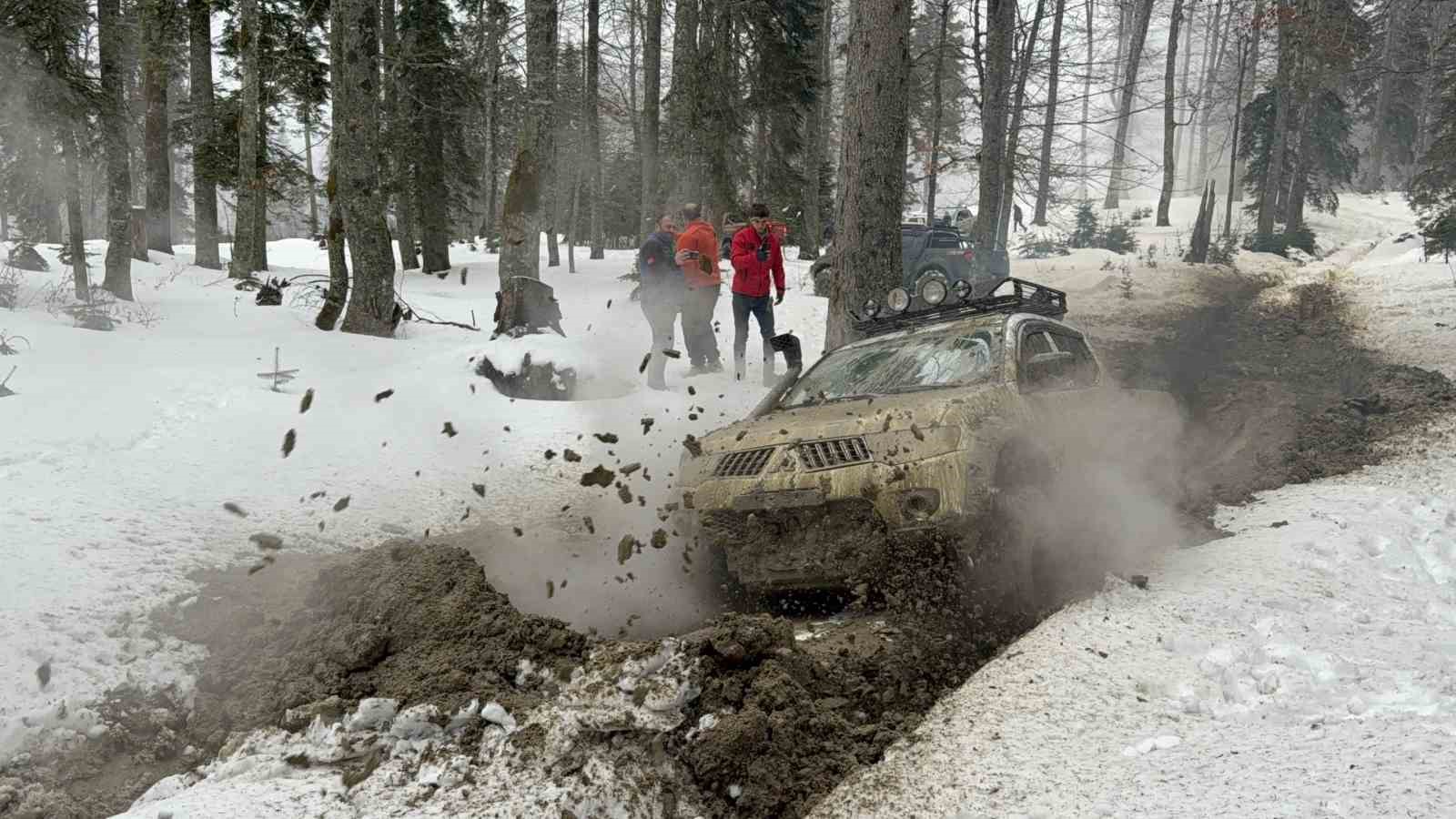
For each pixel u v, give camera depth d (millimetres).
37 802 3029
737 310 10859
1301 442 8672
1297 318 17906
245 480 6652
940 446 4637
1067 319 17922
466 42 30844
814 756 3252
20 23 13281
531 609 4992
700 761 3111
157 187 26453
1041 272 28516
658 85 28016
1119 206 56750
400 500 6781
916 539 4613
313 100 26609
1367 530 5652
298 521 6047
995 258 21297
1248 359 13531
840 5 42406
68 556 4684
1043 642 4031
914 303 7828
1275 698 3277
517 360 10359
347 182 14172
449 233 33500
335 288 14734
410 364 11484
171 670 3859
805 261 30000
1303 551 5238
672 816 2955
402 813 2863
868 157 9570
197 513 5805
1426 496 6484
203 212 25656
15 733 3273
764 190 33219
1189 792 2631
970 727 3316
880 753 3268
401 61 23484
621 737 3166
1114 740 3076
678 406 9758
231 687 3807
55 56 13914
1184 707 3289
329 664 3760
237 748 3328
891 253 9672
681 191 28312
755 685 3467
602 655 3639
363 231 14250
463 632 3873
